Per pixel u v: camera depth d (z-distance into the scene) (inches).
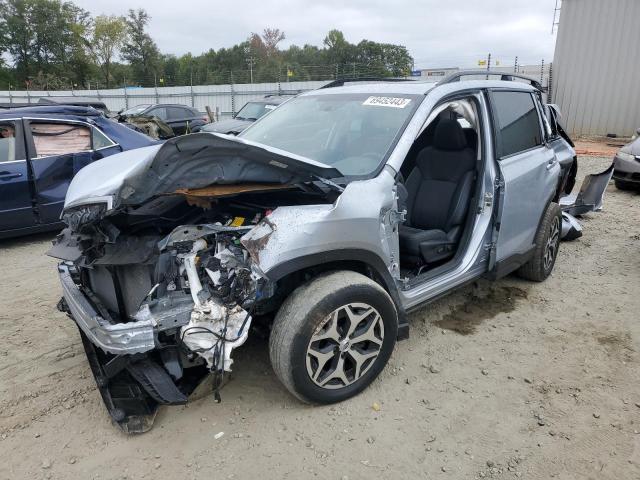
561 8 671.1
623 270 205.6
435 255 144.4
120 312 113.4
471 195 151.6
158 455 102.6
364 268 120.9
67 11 2780.5
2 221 231.1
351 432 109.0
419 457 102.6
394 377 129.2
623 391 124.6
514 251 163.3
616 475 98.5
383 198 116.0
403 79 162.1
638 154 356.8
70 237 127.4
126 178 107.7
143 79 2938.0
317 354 108.6
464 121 161.6
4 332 153.4
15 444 105.5
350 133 135.0
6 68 2751.0
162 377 99.2
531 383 127.8
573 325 158.4
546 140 189.6
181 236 100.1
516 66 780.0
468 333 152.8
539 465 100.9
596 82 673.6
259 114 533.0
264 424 111.3
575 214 274.7
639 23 634.2
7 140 234.5
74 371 132.4
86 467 99.6
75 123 255.3
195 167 102.3
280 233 100.7
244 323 99.5
